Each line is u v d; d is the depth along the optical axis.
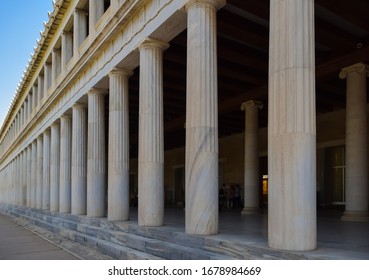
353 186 17.98
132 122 36.28
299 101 9.16
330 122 28.80
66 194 28.69
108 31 18.94
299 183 8.98
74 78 25.52
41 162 39.41
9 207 56.94
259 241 10.48
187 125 12.73
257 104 25.66
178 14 13.72
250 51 19.48
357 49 18.30
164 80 23.84
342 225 15.47
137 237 14.59
